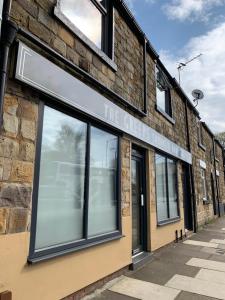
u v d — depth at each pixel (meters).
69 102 3.95
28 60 3.32
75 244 3.94
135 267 5.41
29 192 3.28
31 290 3.17
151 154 7.05
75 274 3.88
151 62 7.81
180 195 9.23
